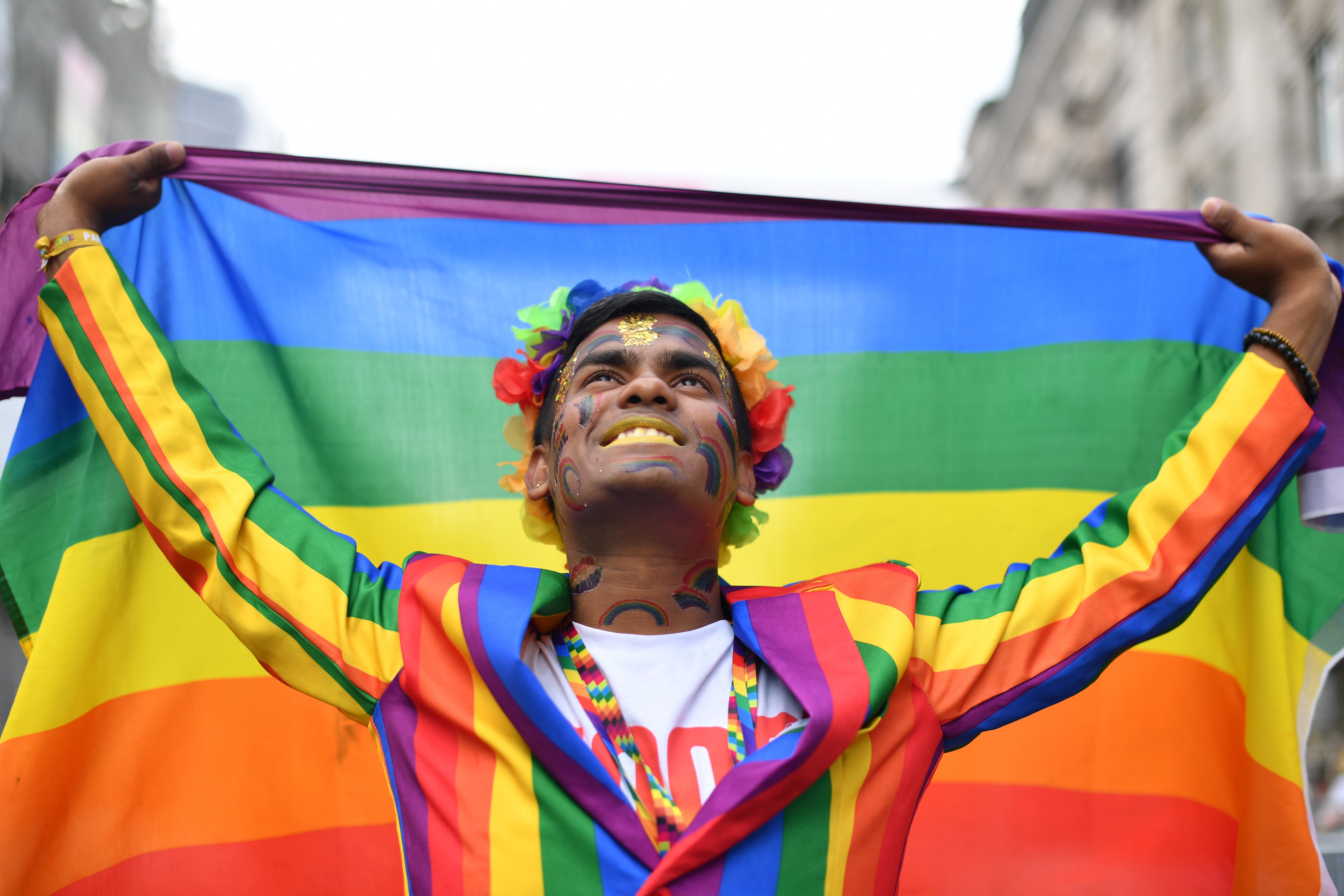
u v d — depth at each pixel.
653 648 1.76
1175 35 12.25
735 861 1.53
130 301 2.03
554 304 2.18
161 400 1.96
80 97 11.28
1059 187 14.89
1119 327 2.55
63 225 2.06
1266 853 2.15
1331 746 5.19
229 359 2.38
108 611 2.14
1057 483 2.53
